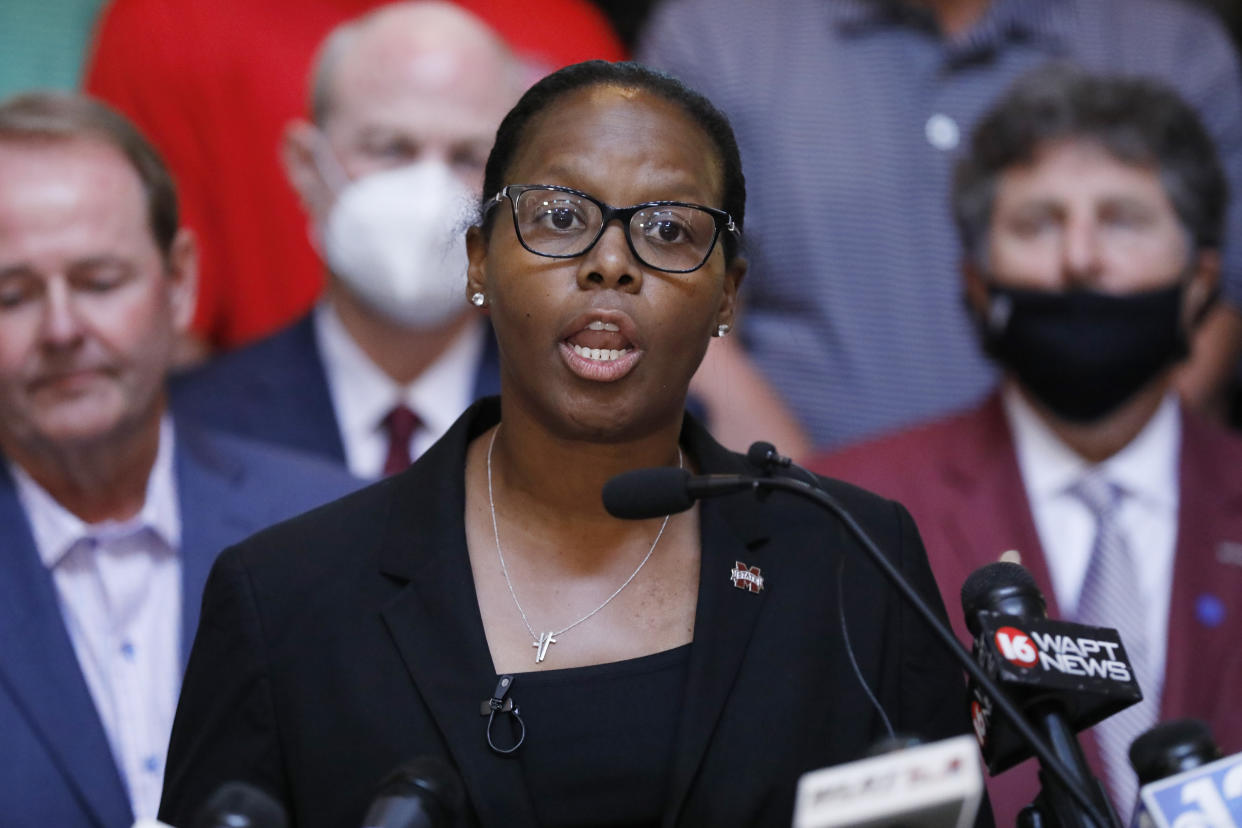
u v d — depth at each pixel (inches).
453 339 641.6
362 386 636.1
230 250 693.9
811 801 228.8
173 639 504.4
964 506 587.2
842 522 291.7
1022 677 288.7
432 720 321.1
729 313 347.9
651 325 317.4
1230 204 722.2
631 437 327.0
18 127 501.7
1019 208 606.9
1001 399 607.2
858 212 694.5
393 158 634.8
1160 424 599.2
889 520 357.7
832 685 334.3
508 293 321.7
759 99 705.0
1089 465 595.5
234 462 530.6
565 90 335.0
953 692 347.3
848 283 692.7
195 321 691.4
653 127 326.6
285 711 327.9
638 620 335.6
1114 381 592.7
